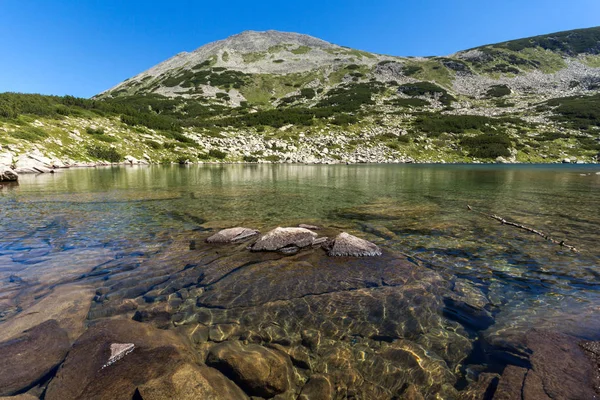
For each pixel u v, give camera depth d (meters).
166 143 62.72
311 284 7.07
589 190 22.70
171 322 5.56
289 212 15.09
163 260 8.55
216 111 103.38
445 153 71.31
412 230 11.84
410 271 7.84
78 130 53.84
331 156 69.00
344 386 4.22
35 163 36.88
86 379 3.91
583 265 8.27
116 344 4.55
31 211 14.94
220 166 52.97
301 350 4.91
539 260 8.65
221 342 5.02
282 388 4.16
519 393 3.84
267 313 5.90
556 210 15.45
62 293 6.42
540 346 4.76
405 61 161.25
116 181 28.34
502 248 9.70
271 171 42.88
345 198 19.33
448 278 7.45
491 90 121.31
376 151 71.19
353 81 135.75
